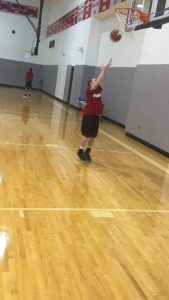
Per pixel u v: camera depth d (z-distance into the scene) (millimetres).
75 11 15391
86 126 5488
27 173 4723
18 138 6840
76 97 14055
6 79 21281
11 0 20094
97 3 12500
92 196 4199
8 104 12227
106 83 12133
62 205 3795
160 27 7297
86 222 3445
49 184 4402
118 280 2521
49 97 18000
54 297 2234
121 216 3715
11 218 3305
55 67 18438
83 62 13625
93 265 2678
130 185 4836
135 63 10016
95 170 5328
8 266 2508
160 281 2584
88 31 13289
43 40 21391
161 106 7613
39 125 8664
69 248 2887
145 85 8453
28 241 2910
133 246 3074
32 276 2428
